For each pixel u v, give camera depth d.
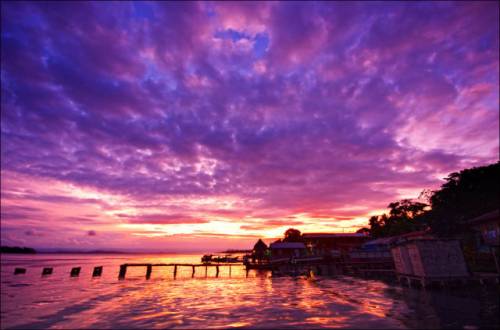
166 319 16.77
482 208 39.97
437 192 51.88
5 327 17.03
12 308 23.48
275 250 66.62
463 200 44.78
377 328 13.29
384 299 20.36
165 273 64.81
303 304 20.38
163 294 28.11
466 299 18.30
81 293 31.84
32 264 122.56
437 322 13.66
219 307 20.22
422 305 17.44
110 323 16.23
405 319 14.52
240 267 85.75
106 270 78.12
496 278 22.75
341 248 69.50
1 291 35.16
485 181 44.06
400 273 27.86
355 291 25.78
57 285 41.69
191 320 16.36
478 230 32.53
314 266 47.47
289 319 15.86
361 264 44.28
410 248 25.11
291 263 50.78
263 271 64.00
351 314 16.34
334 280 37.47
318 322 14.92
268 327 14.35
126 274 62.16
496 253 24.70
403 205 74.25
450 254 23.19
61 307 22.66
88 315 18.84
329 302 20.70
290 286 33.12
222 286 35.16
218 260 99.38
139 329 14.77
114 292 30.72
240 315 17.34
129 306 21.41
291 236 97.38
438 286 23.28
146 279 48.50
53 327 16.52
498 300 17.50
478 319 13.83
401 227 62.88
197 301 23.23
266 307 19.75
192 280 44.88
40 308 23.23
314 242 71.44
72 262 145.62
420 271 23.31
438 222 41.31
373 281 33.59
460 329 12.52
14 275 63.56
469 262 30.00
